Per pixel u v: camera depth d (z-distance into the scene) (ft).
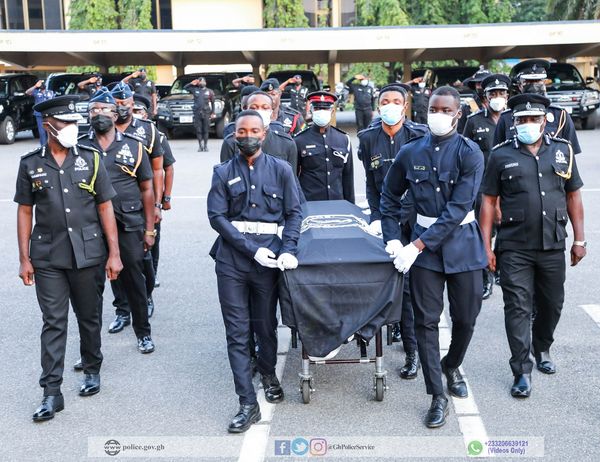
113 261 15.53
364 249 14.20
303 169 20.17
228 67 107.65
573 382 15.75
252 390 14.07
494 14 99.04
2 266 26.48
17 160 55.52
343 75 116.67
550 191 15.06
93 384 15.72
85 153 14.96
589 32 70.13
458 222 13.65
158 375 16.74
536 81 19.06
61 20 110.93
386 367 16.90
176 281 24.35
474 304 14.26
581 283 22.91
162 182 20.06
